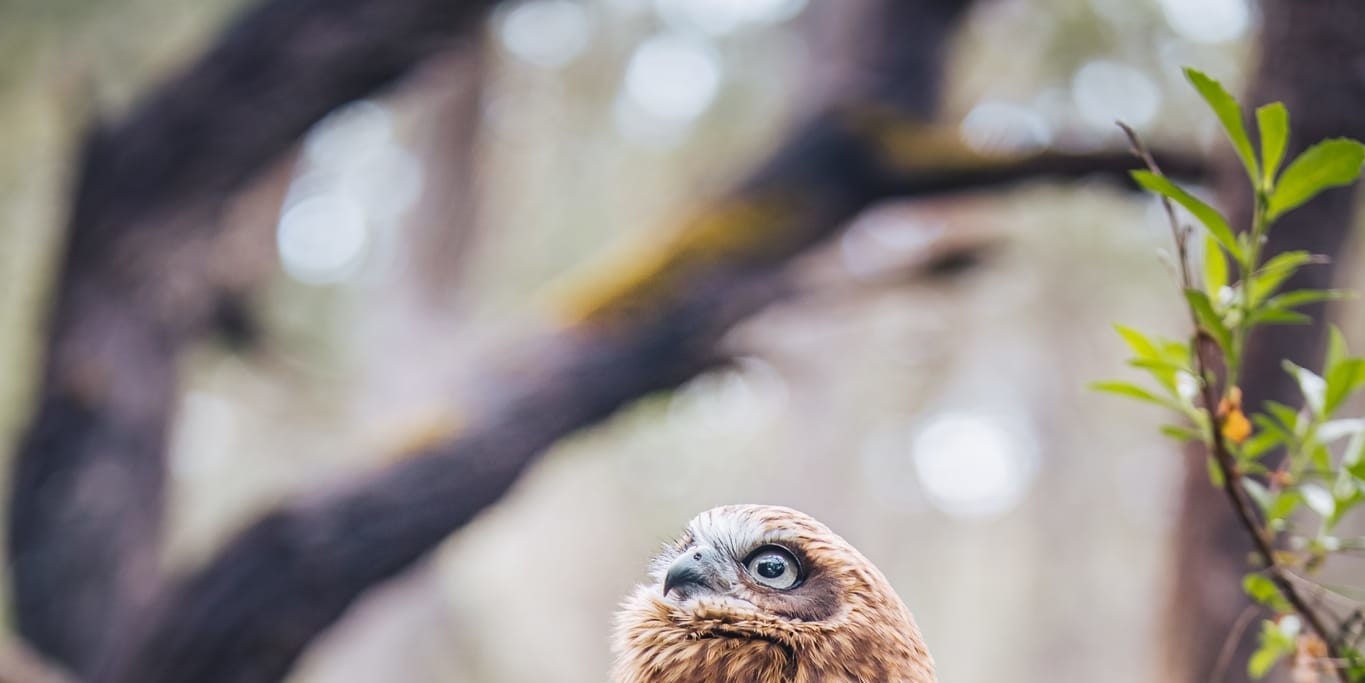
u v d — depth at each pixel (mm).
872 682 3580
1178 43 9305
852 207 7660
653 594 3863
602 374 7168
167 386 8047
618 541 16109
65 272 7883
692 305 7316
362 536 6723
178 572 6863
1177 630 4914
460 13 7535
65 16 8461
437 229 12320
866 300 9688
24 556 7727
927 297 12453
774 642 3678
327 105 7707
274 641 6664
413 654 14469
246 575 6633
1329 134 4668
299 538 6633
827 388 14625
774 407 15664
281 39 7547
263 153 7789
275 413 13180
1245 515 2951
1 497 9180
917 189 7570
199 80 7629
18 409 9305
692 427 15812
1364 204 6344
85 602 7672
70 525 7688
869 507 18078
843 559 3729
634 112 13758
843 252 9031
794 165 7699
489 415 7000
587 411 7180
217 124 7652
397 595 12703
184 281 8023
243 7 8336
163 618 6660
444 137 12242
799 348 12758
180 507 13352
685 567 3807
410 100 12172
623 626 3957
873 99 7934
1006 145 7570
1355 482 2980
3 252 9180
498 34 11734
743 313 7430
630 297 7312
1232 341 2809
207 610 6605
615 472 16047
